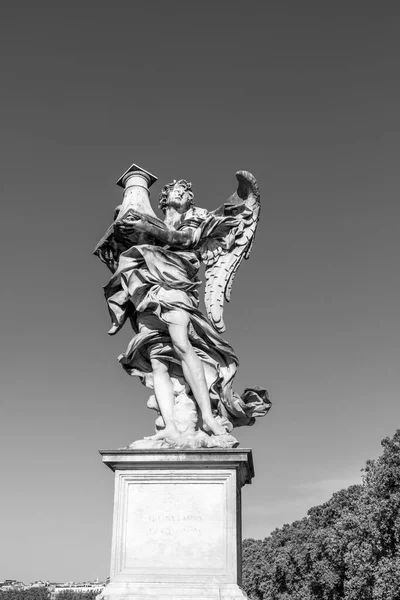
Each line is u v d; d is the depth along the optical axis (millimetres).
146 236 9516
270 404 9703
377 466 38281
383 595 33312
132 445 8406
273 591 65062
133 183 10180
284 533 80000
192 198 10477
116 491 8094
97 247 9750
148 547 7828
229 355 9305
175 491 8023
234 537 7762
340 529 45875
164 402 8906
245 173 10180
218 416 9102
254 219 10305
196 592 7461
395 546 33906
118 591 7520
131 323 9703
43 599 159250
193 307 9172
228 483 7977
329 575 48625
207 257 10141
